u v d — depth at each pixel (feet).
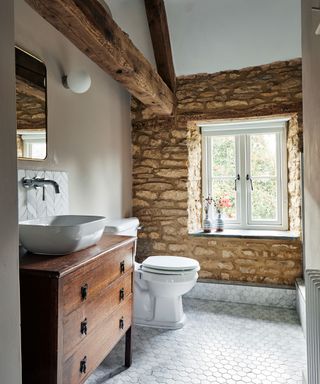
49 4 4.43
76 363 4.66
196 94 11.07
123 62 6.78
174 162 11.32
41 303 4.23
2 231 3.10
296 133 10.21
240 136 11.78
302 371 6.21
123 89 11.00
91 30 5.31
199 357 7.14
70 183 7.68
